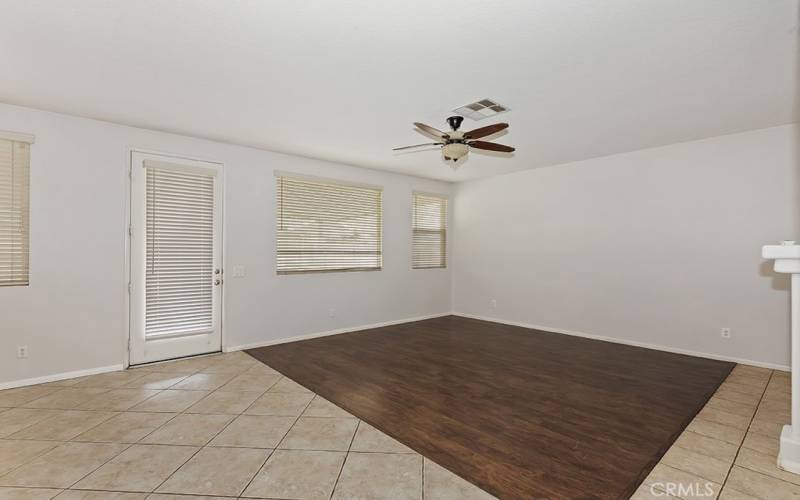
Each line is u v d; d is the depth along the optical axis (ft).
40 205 11.47
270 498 6.33
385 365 13.46
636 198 16.12
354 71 9.00
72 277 11.96
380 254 20.07
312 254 17.47
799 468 6.97
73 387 11.19
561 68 8.85
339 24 7.13
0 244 10.95
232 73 9.14
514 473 7.02
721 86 9.83
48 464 7.24
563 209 18.45
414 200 21.76
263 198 15.92
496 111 11.55
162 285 13.62
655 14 6.82
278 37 7.60
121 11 6.77
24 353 11.26
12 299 11.11
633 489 6.54
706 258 14.43
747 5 6.56
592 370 12.94
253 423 9.00
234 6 6.63
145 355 13.34
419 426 8.87
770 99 10.71
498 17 6.91
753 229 13.44
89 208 12.23
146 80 9.55
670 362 13.84
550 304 18.97
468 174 20.95
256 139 14.43
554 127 13.07
